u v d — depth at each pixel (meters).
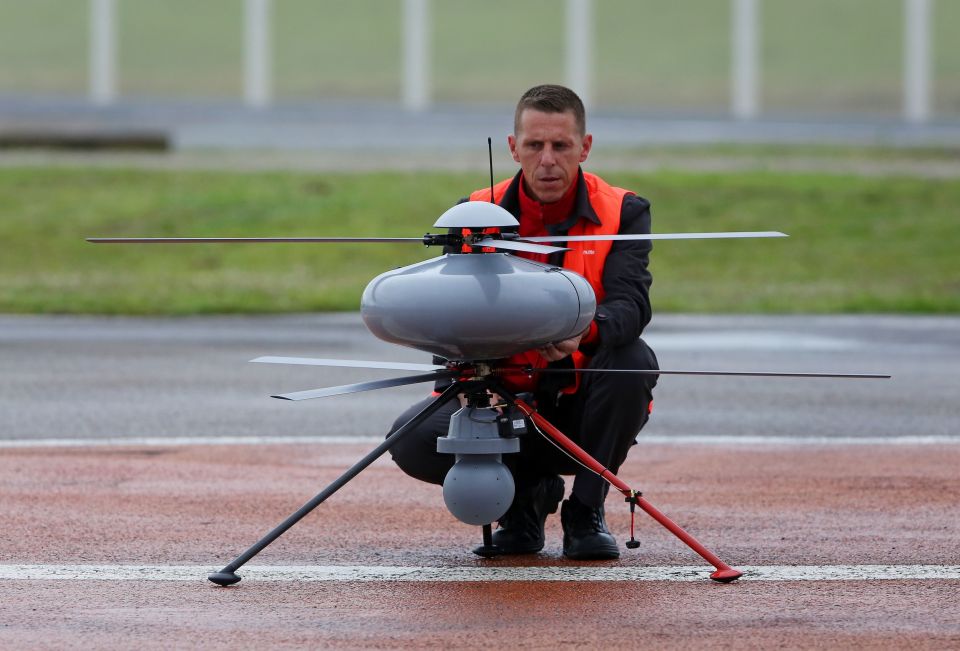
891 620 15.34
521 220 17.88
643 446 26.89
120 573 17.47
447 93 164.12
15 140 98.06
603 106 159.12
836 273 64.44
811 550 18.58
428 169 90.69
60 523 20.31
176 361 39.22
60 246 67.94
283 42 182.12
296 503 21.70
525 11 194.12
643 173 87.00
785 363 39.31
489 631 14.91
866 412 31.27
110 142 99.06
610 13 194.00
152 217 74.62
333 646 14.45
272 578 17.16
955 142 112.19
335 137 108.44
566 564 17.80
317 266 64.31
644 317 17.45
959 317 52.31
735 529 19.86
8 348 41.94
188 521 20.47
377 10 194.62
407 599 16.17
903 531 19.70
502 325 15.04
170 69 171.50
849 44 182.75
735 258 67.38
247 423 29.42
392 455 18.39
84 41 179.12
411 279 15.30
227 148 103.56
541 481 18.44
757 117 131.12
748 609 15.73
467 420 15.95
